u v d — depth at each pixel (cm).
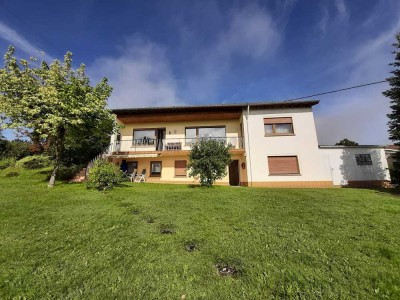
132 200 902
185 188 1311
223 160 1380
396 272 379
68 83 1322
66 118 1178
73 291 330
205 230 578
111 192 1089
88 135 1531
